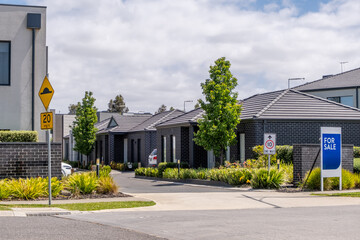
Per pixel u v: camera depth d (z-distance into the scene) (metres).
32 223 10.14
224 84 24.81
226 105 25.09
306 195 17.20
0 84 18.94
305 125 26.17
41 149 16.19
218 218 11.17
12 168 15.92
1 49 19.06
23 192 14.91
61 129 66.94
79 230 9.28
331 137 18.84
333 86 39.22
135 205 13.87
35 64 19.25
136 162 44.06
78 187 16.41
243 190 19.50
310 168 19.86
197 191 19.61
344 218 11.02
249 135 26.39
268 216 11.51
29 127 19.12
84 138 49.34
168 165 30.30
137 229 9.55
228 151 28.89
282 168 21.73
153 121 44.25
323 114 26.77
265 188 19.75
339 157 19.05
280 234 8.88
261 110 26.59
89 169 48.12
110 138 47.19
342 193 17.61
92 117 49.53
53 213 11.86
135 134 44.50
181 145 31.53
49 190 13.35
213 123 25.00
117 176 35.97
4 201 14.40
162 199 15.93
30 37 19.27
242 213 12.24
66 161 57.28
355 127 26.88
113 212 12.51
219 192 18.70
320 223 10.22
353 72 42.09
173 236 8.76
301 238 8.47
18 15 19.17
